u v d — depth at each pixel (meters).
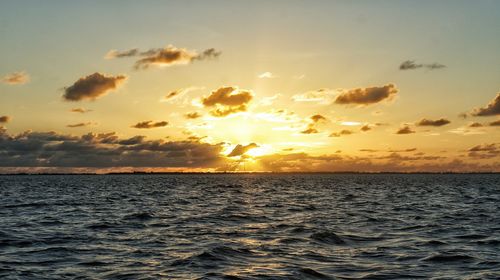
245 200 69.94
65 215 45.06
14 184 164.50
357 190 108.62
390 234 31.77
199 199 72.44
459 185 147.38
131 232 32.88
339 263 22.55
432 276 20.00
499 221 39.38
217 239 29.69
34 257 23.88
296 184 164.12
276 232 32.78
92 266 21.84
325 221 39.69
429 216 44.03
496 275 20.08
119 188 122.38
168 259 23.33
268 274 20.30
